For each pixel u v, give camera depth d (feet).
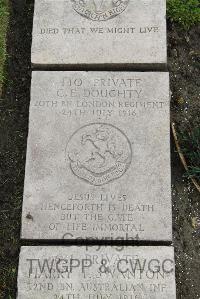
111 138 5.94
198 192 6.32
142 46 6.25
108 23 6.35
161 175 5.82
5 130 6.55
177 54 6.79
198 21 6.81
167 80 6.11
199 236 6.20
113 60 6.23
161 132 5.95
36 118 6.02
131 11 6.39
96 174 5.85
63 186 5.82
